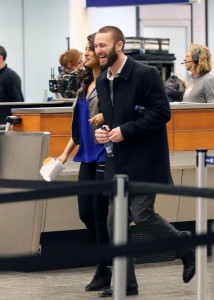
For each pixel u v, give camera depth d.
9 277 10.64
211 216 11.97
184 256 9.67
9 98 17.00
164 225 9.38
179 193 6.28
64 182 6.77
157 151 9.21
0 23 26.45
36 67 27.00
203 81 12.92
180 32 30.66
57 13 27.03
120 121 9.19
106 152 9.32
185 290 10.02
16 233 10.82
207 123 11.82
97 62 9.78
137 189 6.42
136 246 5.46
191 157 11.74
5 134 10.79
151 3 19.39
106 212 9.82
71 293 9.84
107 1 20.19
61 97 15.65
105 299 9.58
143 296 9.72
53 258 5.28
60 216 11.12
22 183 6.94
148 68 9.13
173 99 15.88
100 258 5.36
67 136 11.17
